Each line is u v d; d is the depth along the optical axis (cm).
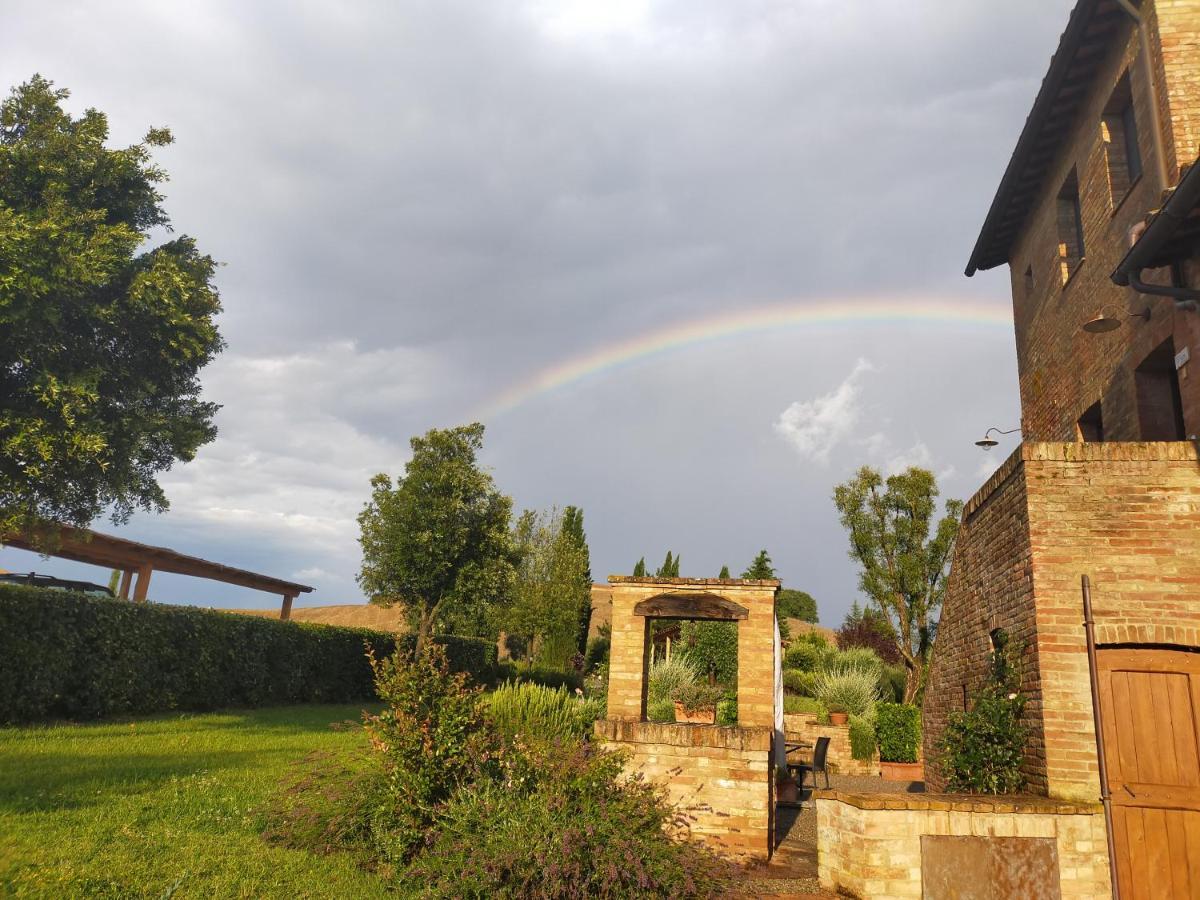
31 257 1188
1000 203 1503
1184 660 802
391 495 2662
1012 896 750
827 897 796
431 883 690
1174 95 987
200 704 1783
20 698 1316
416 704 832
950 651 1241
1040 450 868
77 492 1441
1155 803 773
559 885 658
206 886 622
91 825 733
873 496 2623
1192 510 825
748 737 1030
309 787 826
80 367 1352
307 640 2198
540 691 1252
